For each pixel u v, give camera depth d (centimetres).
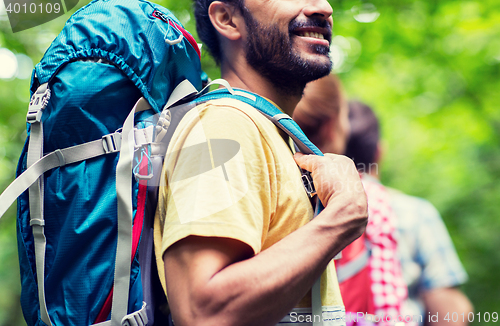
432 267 165
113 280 81
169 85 96
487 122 541
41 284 81
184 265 74
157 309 93
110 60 87
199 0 115
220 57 116
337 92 186
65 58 87
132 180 84
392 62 539
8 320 484
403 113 550
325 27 103
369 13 494
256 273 72
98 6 94
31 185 83
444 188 506
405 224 164
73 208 81
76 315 80
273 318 74
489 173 523
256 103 93
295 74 103
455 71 529
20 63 383
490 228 478
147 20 92
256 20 100
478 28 490
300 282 75
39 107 85
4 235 463
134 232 83
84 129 84
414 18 501
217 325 70
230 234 73
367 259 152
